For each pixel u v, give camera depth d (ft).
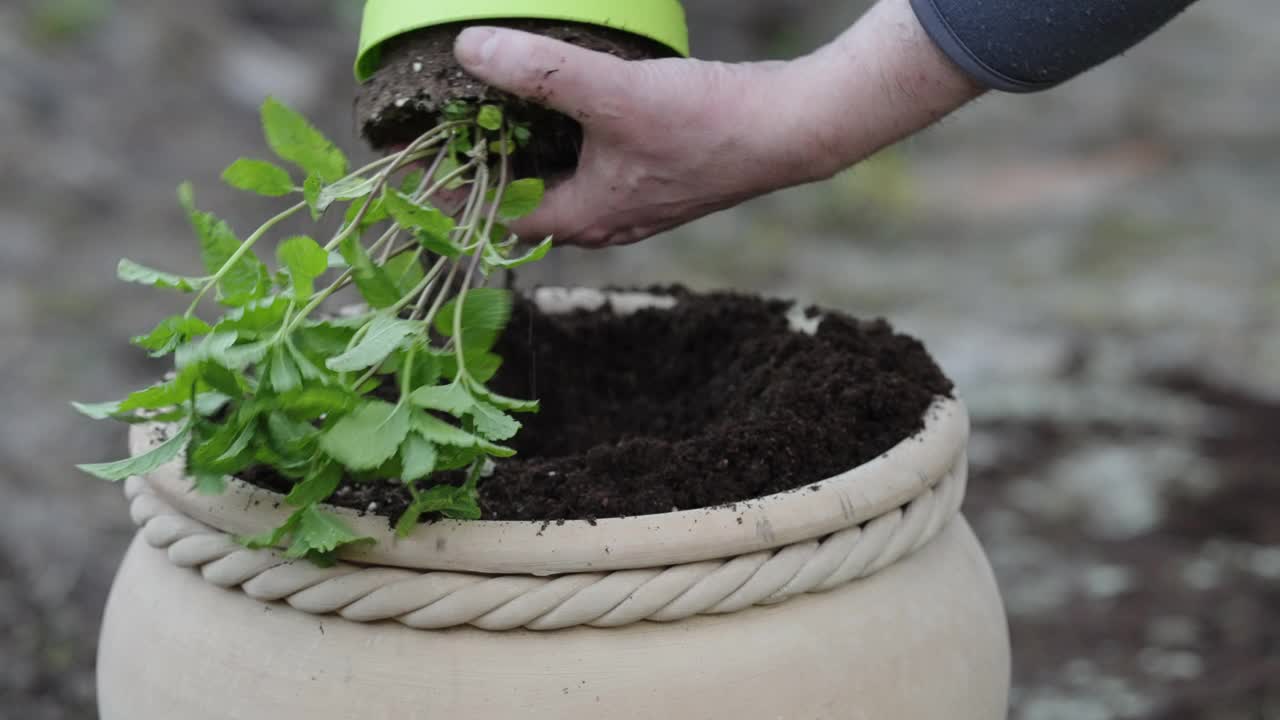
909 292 13.56
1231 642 7.31
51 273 10.98
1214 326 12.29
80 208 12.03
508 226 3.74
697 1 20.98
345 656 3.04
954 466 3.66
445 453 2.99
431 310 3.04
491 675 2.98
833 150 3.61
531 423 4.57
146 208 12.34
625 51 3.57
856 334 4.13
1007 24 3.35
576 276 12.73
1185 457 9.66
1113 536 8.66
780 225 15.75
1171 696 6.79
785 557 3.11
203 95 14.48
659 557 3.00
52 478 8.18
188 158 13.34
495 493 3.27
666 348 4.65
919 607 3.36
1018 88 3.50
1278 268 14.08
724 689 3.02
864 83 3.52
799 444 3.40
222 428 2.89
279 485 3.39
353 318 3.12
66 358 9.64
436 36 3.45
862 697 3.16
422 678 2.99
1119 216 16.29
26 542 7.43
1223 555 8.35
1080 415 10.43
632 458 3.35
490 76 3.28
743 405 4.00
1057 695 6.87
